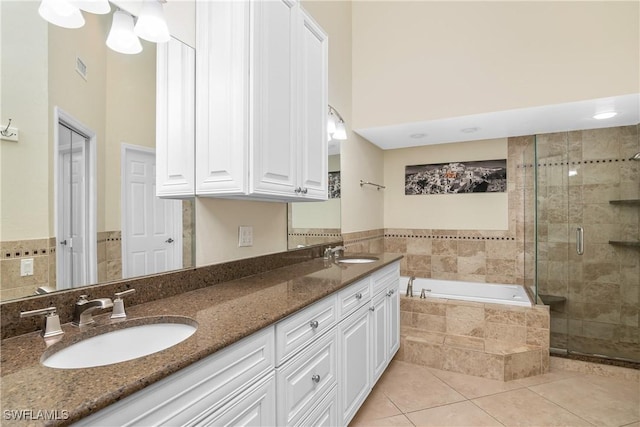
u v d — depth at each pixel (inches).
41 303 38.6
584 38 96.0
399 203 165.3
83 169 43.7
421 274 161.0
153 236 53.2
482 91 108.4
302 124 69.8
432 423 75.2
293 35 66.6
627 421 75.7
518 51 103.9
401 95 120.6
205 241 63.3
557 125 120.7
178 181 57.5
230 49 55.6
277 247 85.7
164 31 51.5
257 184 55.0
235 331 37.6
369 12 127.1
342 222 121.0
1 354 31.8
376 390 89.5
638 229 115.7
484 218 149.3
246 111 54.0
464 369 98.6
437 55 115.3
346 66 123.7
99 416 24.3
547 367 98.7
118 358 39.8
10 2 36.7
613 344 117.5
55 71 40.6
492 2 107.7
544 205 125.4
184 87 58.2
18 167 37.0
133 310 46.3
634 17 90.9
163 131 55.0
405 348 107.0
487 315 106.0
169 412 29.6
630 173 117.3
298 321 50.4
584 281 121.9
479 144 150.2
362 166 139.7
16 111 36.8
